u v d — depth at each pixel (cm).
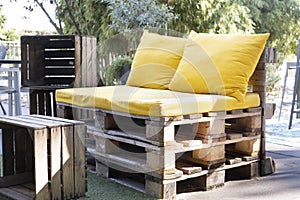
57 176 208
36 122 215
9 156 237
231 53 251
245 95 253
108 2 483
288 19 768
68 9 555
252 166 260
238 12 623
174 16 482
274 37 768
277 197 222
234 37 260
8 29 813
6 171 236
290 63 483
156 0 491
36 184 201
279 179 257
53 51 339
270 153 328
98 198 216
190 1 554
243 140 254
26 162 242
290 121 439
